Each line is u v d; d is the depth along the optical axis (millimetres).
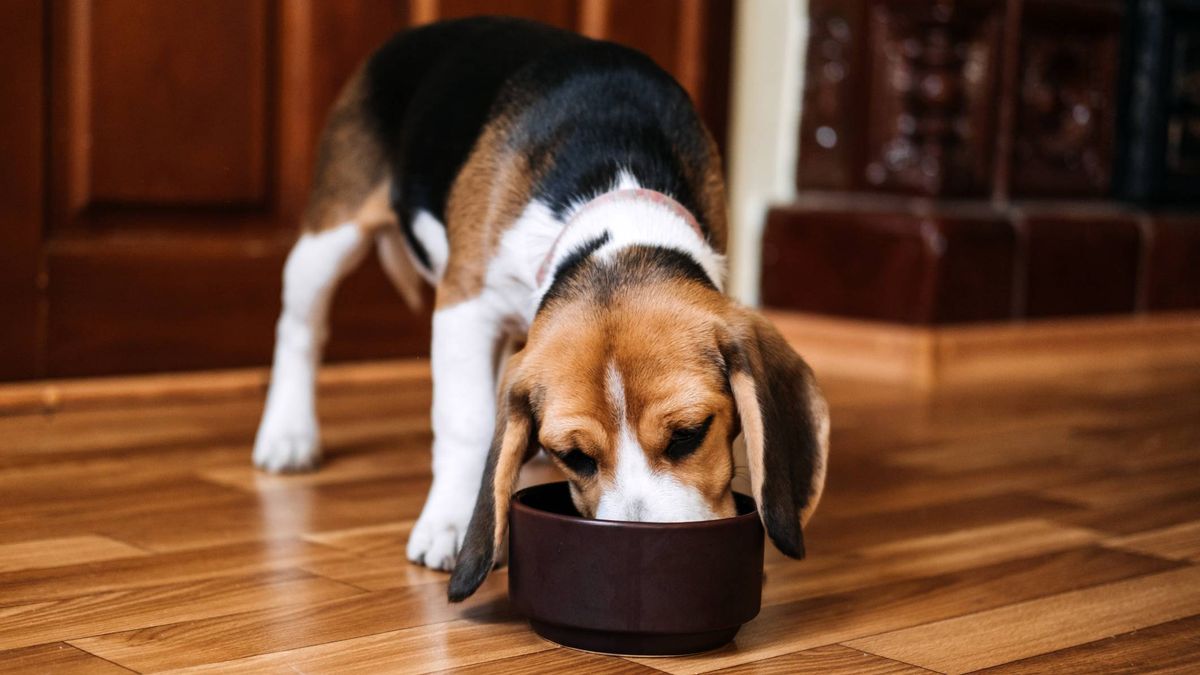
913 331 2838
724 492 1406
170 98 2266
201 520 1710
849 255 2947
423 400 2389
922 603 1541
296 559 1604
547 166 1565
